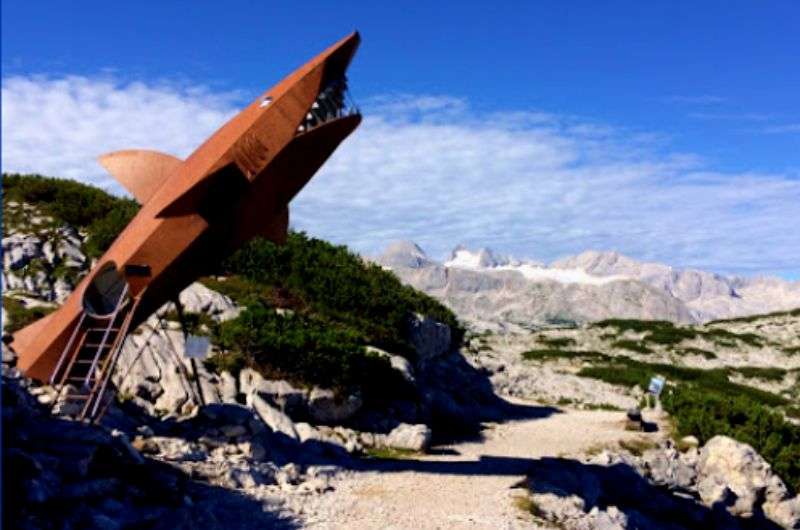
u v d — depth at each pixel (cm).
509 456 2575
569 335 9319
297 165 1831
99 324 1848
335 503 1705
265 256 3553
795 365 7894
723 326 10462
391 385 2919
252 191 1789
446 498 1844
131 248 1759
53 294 2847
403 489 1900
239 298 3108
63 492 1282
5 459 1243
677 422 3456
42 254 3070
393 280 4291
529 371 5372
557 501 1897
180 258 1781
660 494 2470
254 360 2528
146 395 2230
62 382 1770
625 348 8412
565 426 3384
